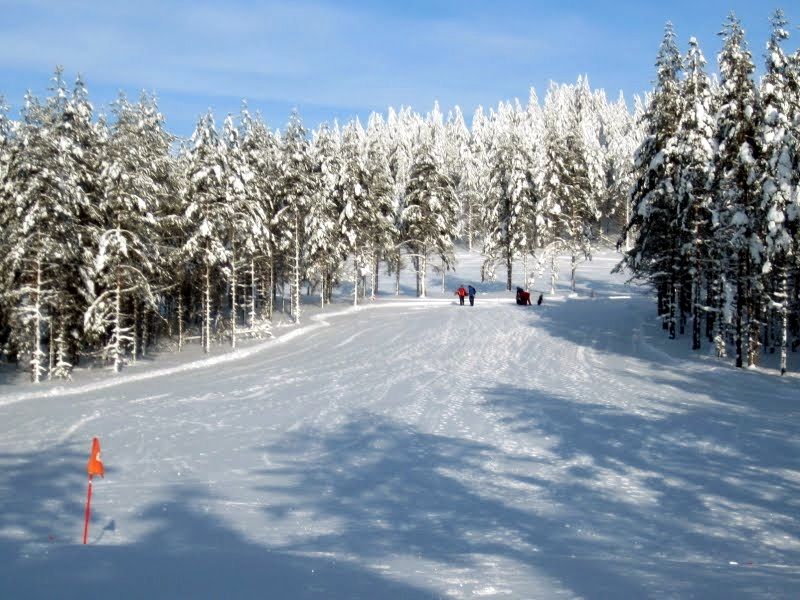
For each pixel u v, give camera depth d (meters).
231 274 37.19
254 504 11.47
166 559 7.66
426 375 28.06
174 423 19.16
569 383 25.66
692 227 29.98
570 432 17.86
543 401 22.30
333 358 33.19
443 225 57.28
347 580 6.75
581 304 52.38
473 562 7.89
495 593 6.21
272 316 48.47
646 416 19.50
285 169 45.06
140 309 36.09
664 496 12.16
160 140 37.66
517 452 15.91
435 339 38.47
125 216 29.78
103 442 16.66
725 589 6.32
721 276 28.75
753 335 26.95
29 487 12.31
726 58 27.11
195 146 35.12
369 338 39.38
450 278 78.44
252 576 6.88
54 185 26.89
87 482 12.79
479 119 167.25
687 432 17.36
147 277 33.56
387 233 54.66
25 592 6.04
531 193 61.53
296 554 8.22
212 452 15.75
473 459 15.29
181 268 35.94
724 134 27.56
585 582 6.69
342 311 51.31
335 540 9.29
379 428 18.66
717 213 28.25
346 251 51.69
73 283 29.58
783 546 9.35
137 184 29.98
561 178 60.03
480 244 102.31
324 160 51.88
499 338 38.28
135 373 29.66
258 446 16.48
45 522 9.90
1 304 28.53
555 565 7.68
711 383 24.59
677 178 31.11
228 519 10.43
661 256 35.34
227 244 38.72
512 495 12.39
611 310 47.84
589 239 62.72
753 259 25.47
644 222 34.81
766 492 12.20
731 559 8.63
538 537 9.70
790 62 26.27
